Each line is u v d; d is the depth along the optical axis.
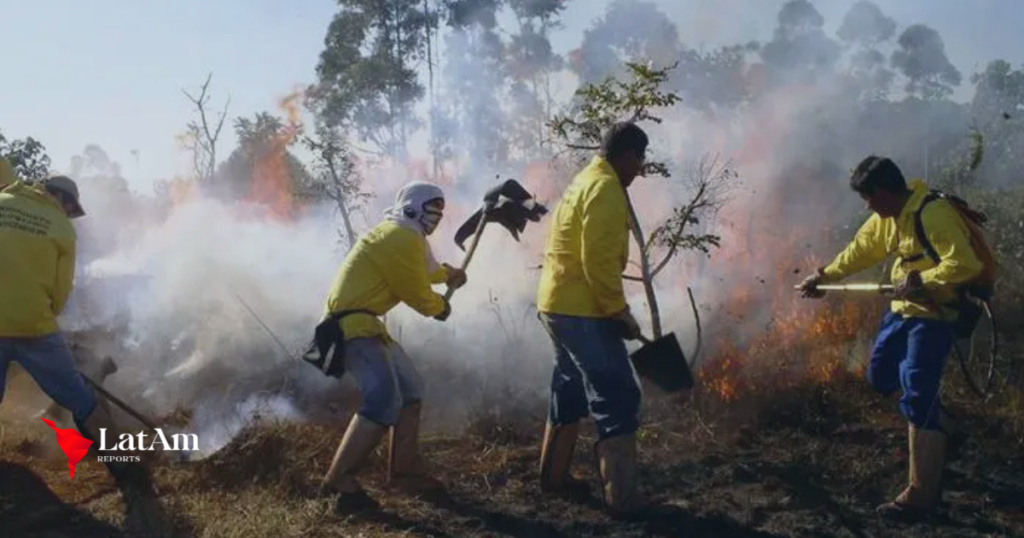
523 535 4.64
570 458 5.12
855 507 4.98
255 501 4.79
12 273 4.68
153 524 4.57
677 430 5.91
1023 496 5.05
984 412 5.98
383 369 4.94
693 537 4.62
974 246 4.75
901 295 4.79
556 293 4.84
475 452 5.71
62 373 4.85
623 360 4.80
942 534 4.65
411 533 4.62
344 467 4.89
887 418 6.04
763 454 5.60
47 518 4.66
